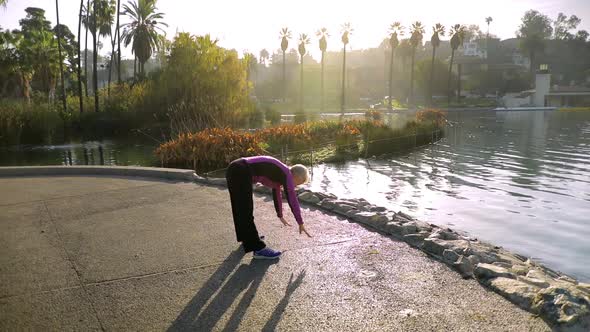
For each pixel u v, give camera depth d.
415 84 91.88
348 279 3.92
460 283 3.81
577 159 19.20
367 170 16.09
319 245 4.85
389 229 5.32
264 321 3.20
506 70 103.88
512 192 12.12
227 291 3.70
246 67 29.17
